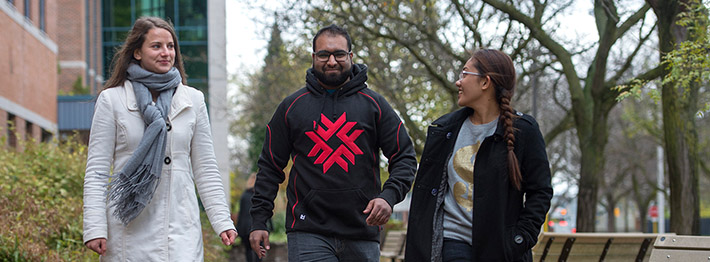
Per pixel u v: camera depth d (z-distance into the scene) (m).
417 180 4.86
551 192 4.66
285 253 21.69
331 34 5.40
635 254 7.44
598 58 12.88
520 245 4.58
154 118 4.68
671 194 10.80
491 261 4.57
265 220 5.51
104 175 4.68
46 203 10.48
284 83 22.94
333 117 5.36
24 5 25.05
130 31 4.89
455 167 4.78
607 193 44.84
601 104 13.23
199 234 4.80
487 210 4.59
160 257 4.65
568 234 7.08
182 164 4.79
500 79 4.71
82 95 31.55
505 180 4.61
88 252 9.47
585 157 13.34
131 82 4.82
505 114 4.63
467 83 4.77
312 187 5.32
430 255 4.73
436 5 16.02
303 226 5.33
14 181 10.91
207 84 35.12
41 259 8.55
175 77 4.86
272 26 16.69
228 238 4.82
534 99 16.95
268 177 5.54
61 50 37.47
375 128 5.42
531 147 4.64
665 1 9.12
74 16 37.59
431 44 16.12
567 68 13.34
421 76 17.31
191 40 35.69
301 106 5.43
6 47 22.09
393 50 17.50
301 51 18.16
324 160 5.32
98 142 4.71
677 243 4.66
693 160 10.66
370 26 16.73
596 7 12.73
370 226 5.36
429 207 4.79
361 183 5.33
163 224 4.69
